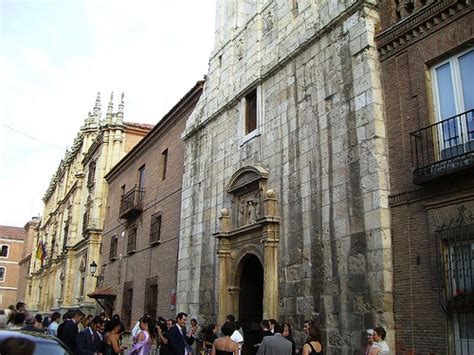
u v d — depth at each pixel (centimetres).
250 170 1473
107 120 3769
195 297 1719
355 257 1034
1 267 9031
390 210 990
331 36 1242
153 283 2269
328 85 1220
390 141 1028
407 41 1033
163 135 2489
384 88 1070
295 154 1306
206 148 1864
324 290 1110
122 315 2655
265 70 1512
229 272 1543
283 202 1323
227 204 1631
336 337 1050
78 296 3850
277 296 1276
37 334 729
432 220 898
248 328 1491
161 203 2361
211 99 1878
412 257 924
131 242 2725
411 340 892
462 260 841
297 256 1226
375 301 959
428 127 926
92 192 3878
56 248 5238
